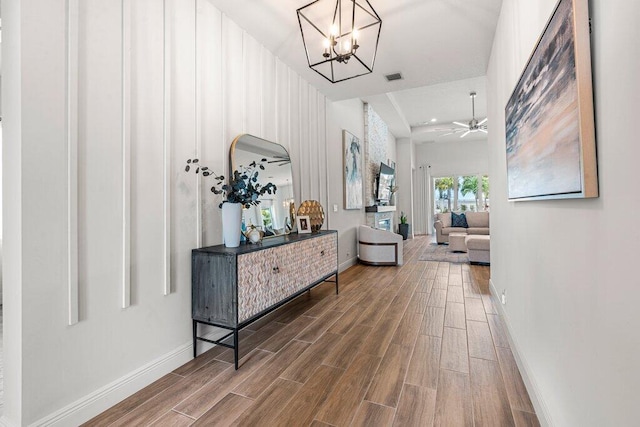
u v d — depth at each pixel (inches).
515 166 75.6
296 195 147.6
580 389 42.7
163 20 81.6
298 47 125.4
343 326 112.1
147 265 76.9
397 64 139.6
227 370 83.0
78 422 61.9
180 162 86.7
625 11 30.5
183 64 87.8
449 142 417.1
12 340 55.9
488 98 136.0
